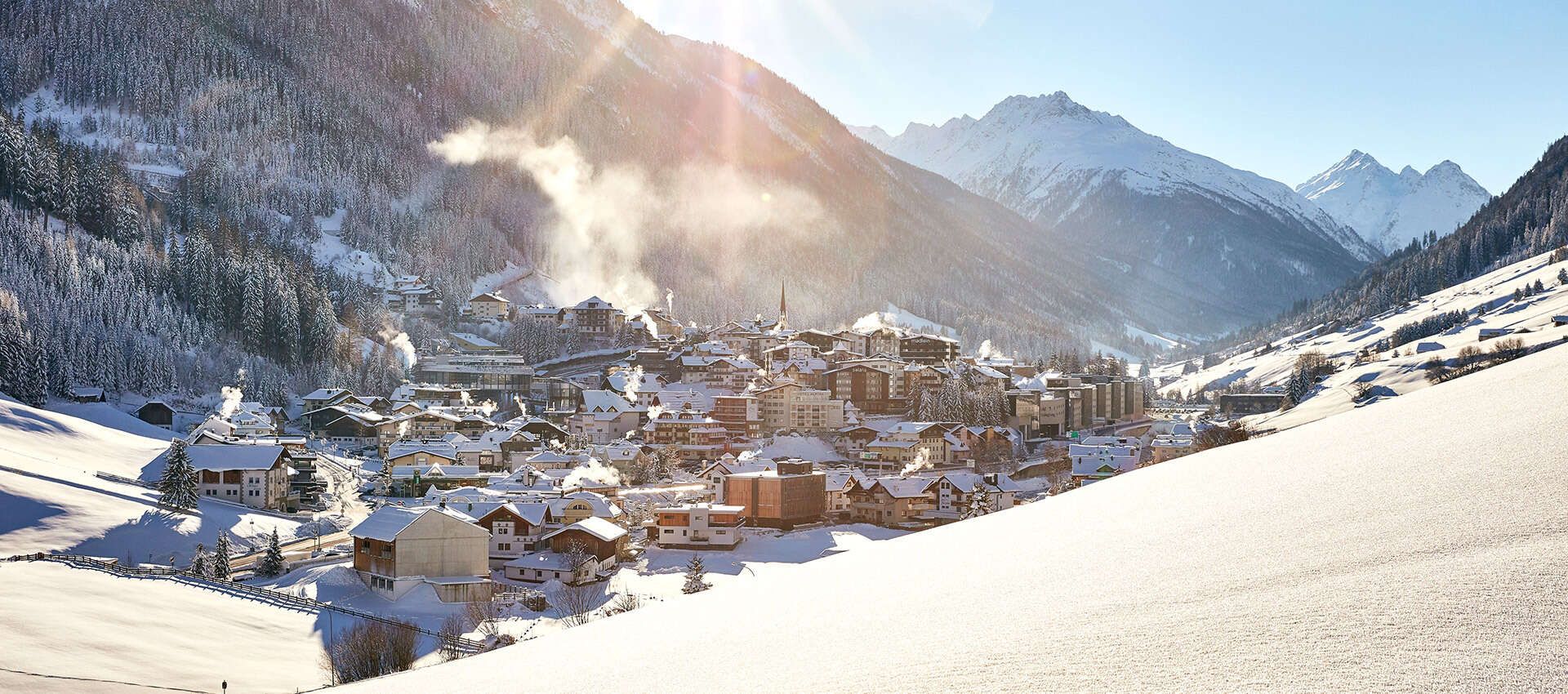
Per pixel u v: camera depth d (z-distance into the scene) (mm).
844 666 20656
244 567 118250
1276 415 174250
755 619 28359
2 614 67562
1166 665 17016
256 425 199875
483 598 104000
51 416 162250
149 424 195500
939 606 24484
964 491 174250
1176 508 30234
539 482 176625
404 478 178625
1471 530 20500
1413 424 33719
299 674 68375
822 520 173500
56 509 116250
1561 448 24688
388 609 100312
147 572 91125
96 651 64250
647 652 26797
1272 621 18094
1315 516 24703
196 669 65188
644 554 142625
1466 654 15297
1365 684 14930
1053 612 21406
